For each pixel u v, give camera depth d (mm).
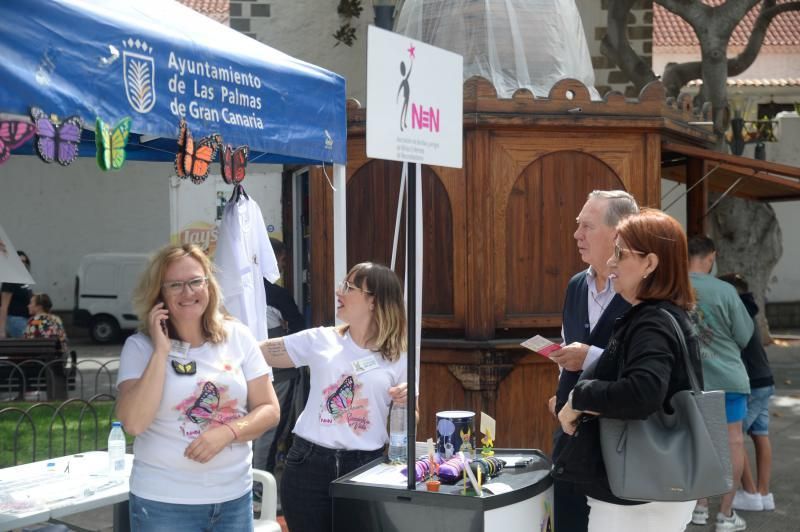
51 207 21203
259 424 3598
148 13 4316
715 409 3334
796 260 21281
